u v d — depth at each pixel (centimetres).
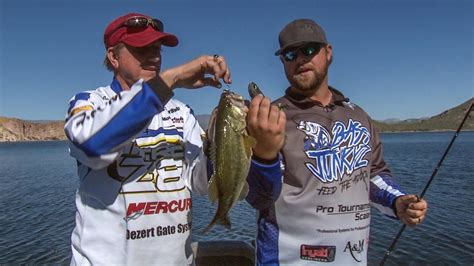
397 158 1873
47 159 2547
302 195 134
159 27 138
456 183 969
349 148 141
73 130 109
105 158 107
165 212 128
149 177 126
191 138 140
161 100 108
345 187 138
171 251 128
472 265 430
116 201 122
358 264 139
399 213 150
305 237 135
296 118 141
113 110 105
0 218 730
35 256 509
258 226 142
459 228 557
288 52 142
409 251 477
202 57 115
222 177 118
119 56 131
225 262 204
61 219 710
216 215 120
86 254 121
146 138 128
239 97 119
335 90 156
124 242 122
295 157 135
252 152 114
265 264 138
